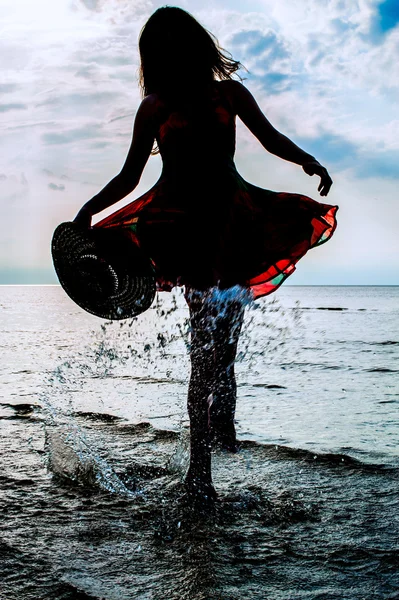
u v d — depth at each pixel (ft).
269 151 9.09
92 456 10.02
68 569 6.32
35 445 10.87
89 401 14.97
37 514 7.78
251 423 12.82
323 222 9.56
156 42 8.95
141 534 7.19
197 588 5.92
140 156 8.72
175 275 8.78
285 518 7.65
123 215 9.22
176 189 8.66
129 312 8.99
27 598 5.75
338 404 14.88
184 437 10.79
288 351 27.86
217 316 8.71
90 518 7.65
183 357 24.43
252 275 9.06
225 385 9.51
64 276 9.01
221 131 8.79
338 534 7.18
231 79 9.25
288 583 6.02
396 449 10.85
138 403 14.75
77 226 8.48
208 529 7.32
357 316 69.05
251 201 9.05
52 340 33.32
